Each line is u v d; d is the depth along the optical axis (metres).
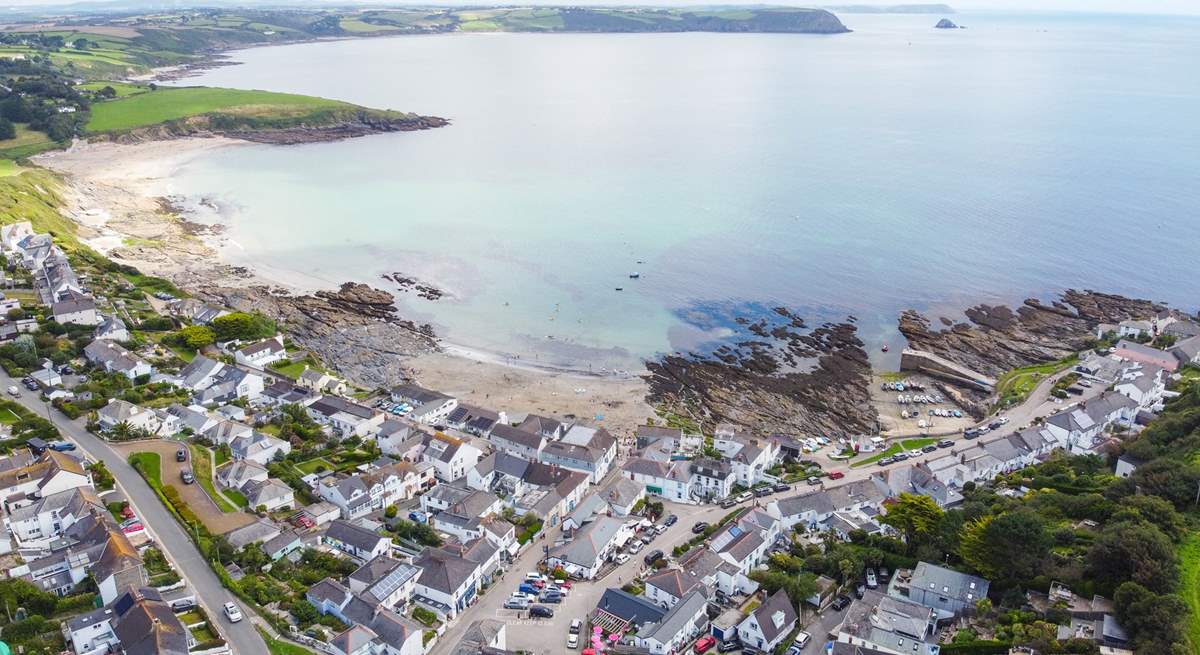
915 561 128.88
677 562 132.12
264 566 124.06
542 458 167.25
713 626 116.31
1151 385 189.88
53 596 108.94
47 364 185.25
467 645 106.12
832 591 124.75
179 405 173.38
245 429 162.75
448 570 121.31
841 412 198.00
